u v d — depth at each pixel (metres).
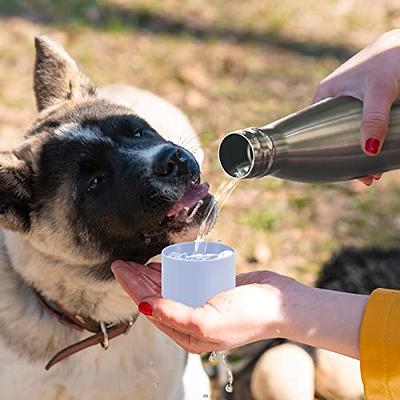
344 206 7.31
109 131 4.38
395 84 3.66
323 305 3.21
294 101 8.95
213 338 3.13
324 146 3.58
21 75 9.13
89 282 4.26
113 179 4.18
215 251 3.49
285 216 7.14
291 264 6.59
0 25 10.19
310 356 5.39
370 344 3.08
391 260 6.02
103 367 4.38
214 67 9.59
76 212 4.22
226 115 8.52
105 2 11.05
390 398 3.10
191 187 4.12
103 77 9.15
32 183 4.31
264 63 9.77
